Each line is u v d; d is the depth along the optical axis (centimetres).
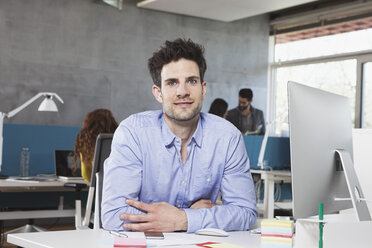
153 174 179
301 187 143
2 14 627
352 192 154
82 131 372
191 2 673
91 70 682
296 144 142
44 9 652
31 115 641
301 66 802
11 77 631
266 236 148
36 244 141
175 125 176
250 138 576
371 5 701
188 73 169
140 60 720
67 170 409
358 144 188
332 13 752
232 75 795
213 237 160
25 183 376
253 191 188
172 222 165
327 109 157
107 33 695
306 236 138
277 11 823
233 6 681
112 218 168
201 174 182
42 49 650
